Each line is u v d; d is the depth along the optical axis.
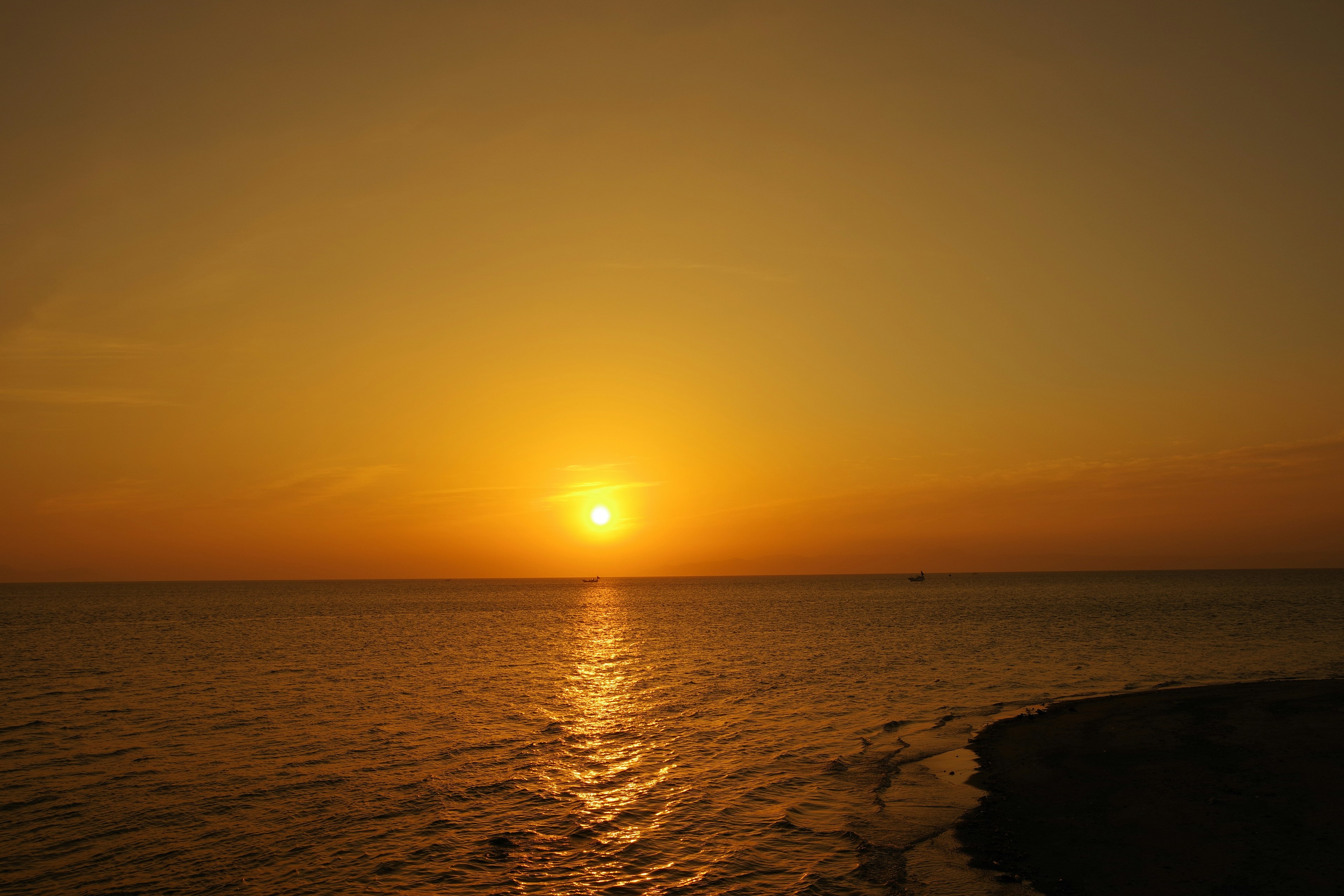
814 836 17.44
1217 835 16.25
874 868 15.44
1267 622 76.81
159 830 18.78
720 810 19.64
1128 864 15.04
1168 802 18.50
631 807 20.11
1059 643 60.59
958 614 104.19
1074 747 24.22
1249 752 22.44
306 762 25.39
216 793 21.83
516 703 37.31
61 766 24.91
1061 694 36.31
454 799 21.14
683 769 23.95
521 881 15.44
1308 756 21.72
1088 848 16.00
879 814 18.80
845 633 76.31
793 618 105.69
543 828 18.67
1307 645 55.84
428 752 26.75
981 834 17.14
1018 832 17.12
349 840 18.00
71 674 48.38
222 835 18.42
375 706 36.59
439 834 18.33
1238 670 43.34
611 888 15.04
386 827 18.86
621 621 106.75
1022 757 23.47
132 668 51.88
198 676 47.69
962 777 21.72
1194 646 56.28
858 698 36.75
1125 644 58.28
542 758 25.83
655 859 16.45
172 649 65.38
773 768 23.69
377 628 94.19
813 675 45.53
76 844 17.83
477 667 52.69
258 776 23.67
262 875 15.95
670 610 138.12
